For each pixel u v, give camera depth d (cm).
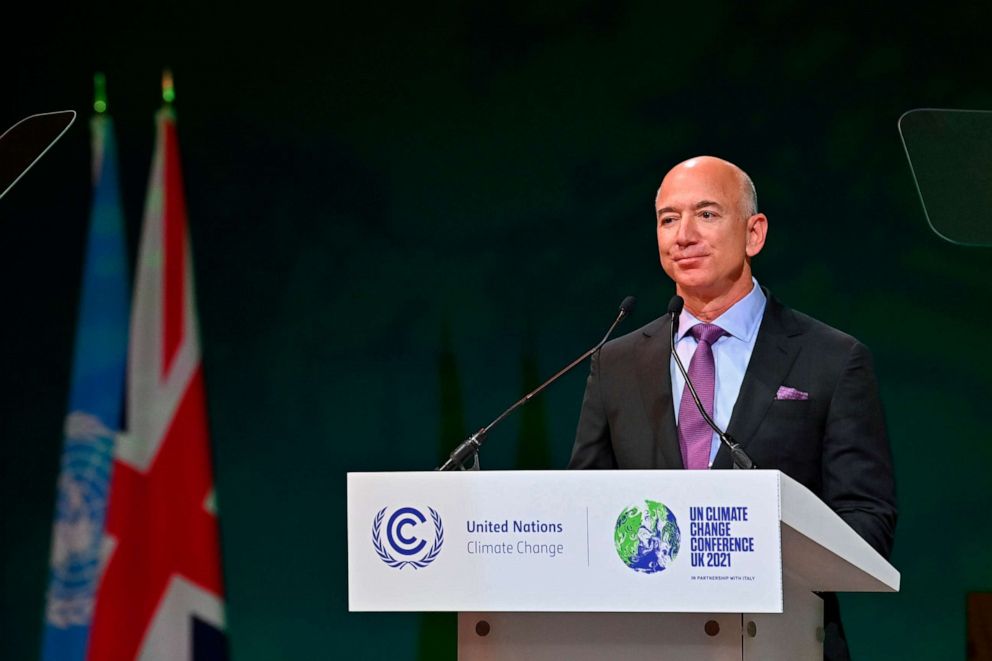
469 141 1430
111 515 1438
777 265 1366
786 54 1384
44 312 1470
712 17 1398
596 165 1405
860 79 1373
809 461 768
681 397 796
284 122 1462
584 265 1397
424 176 1434
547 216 1408
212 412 1443
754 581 515
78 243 1472
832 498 755
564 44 1424
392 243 1432
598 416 838
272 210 1454
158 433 1441
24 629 1437
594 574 528
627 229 1394
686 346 819
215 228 1460
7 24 1492
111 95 1483
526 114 1423
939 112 867
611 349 846
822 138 1371
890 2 1375
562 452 1379
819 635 662
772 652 583
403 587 543
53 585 1438
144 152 1474
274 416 1433
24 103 1489
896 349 1345
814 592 671
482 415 1398
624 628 563
